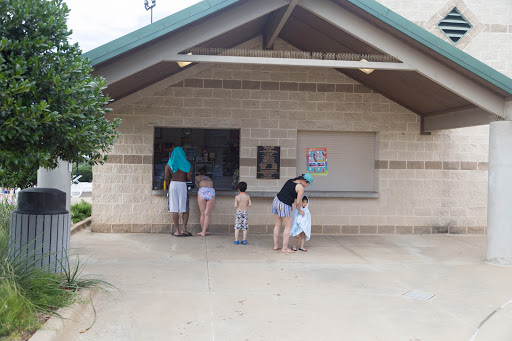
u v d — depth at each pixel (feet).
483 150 36.68
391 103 36.01
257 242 31.48
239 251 28.25
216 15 23.24
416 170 36.19
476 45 36.70
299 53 27.73
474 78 24.40
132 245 29.37
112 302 17.58
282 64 23.75
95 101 16.17
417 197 36.22
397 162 36.04
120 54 21.17
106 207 34.09
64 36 16.30
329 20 24.04
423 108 34.30
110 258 25.38
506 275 23.29
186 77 34.53
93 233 33.76
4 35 14.51
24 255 17.07
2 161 14.65
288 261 25.72
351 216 35.81
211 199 33.27
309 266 24.62
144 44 22.34
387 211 35.99
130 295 18.56
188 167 32.71
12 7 14.24
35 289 15.53
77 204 42.73
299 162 36.01
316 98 35.58
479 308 18.04
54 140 15.48
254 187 35.12
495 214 25.76
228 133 38.34
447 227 36.37
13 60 13.76
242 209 30.55
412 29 22.94
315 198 35.60
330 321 16.30
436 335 15.24
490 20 36.88
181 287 19.98
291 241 32.09
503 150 25.41
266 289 20.07
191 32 23.04
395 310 17.65
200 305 17.63
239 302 18.16
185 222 33.17
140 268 23.17
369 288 20.61
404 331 15.52
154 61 22.80
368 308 17.81
